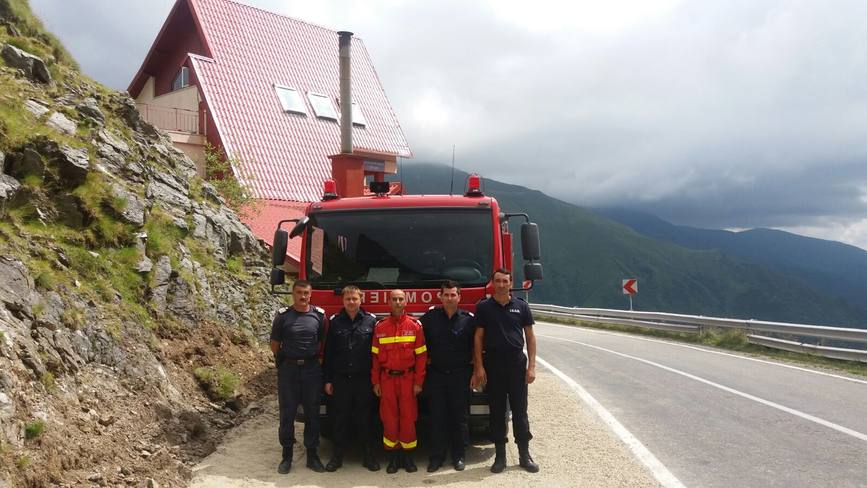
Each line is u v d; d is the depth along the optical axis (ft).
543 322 103.24
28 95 33.86
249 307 40.29
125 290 29.35
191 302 33.86
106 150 35.73
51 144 30.55
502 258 27.43
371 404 23.70
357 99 108.88
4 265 22.59
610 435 26.30
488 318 23.07
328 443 27.02
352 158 77.30
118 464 19.97
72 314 24.07
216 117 87.15
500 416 22.84
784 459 22.91
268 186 85.46
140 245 32.37
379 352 23.21
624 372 42.37
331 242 26.43
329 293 25.43
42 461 17.44
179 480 20.99
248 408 29.86
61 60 44.14
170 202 39.68
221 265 40.98
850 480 20.71
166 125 87.97
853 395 34.60
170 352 29.71
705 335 65.98
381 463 24.11
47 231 27.91
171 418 24.88
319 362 23.49
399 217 26.66
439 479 21.91
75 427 20.10
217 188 62.90
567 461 23.12
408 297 25.22
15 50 35.81
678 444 24.89
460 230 26.32
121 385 24.39
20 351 20.10
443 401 23.38
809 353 52.06
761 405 31.86
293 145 92.84
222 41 97.50
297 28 110.52
